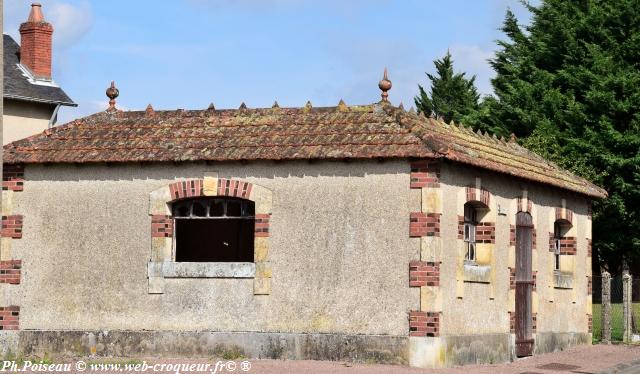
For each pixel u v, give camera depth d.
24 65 30.59
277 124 20.75
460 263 19.81
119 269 20.53
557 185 23.84
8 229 21.12
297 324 19.48
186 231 25.41
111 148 20.86
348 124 20.22
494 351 21.09
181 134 20.98
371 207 19.30
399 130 19.62
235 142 20.33
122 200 20.67
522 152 25.80
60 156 20.84
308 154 19.45
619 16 37.97
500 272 21.58
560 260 25.97
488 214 21.16
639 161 34.53
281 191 19.83
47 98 29.73
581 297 26.44
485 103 41.97
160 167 20.50
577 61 38.72
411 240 18.95
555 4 41.28
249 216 20.34
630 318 27.50
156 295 20.25
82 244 20.80
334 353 19.19
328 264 19.45
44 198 21.09
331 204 19.55
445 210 19.27
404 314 18.89
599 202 34.88
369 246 19.25
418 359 18.64
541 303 23.92
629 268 38.19
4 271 21.05
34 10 30.84
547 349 24.03
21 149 21.23
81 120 22.14
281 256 19.72
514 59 43.31
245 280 19.88
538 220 23.84
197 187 20.19
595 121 36.41
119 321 20.41
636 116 35.38
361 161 19.41
